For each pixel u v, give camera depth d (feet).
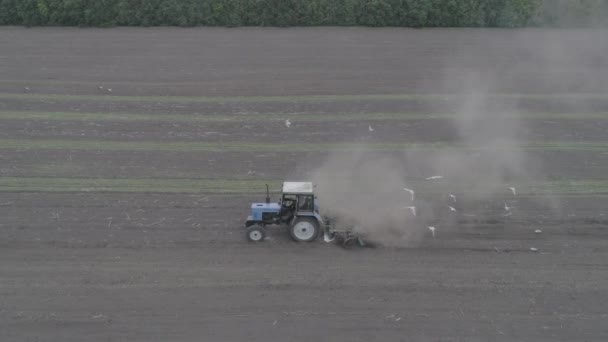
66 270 50.85
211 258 53.16
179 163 77.20
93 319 43.98
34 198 65.82
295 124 93.20
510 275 50.62
